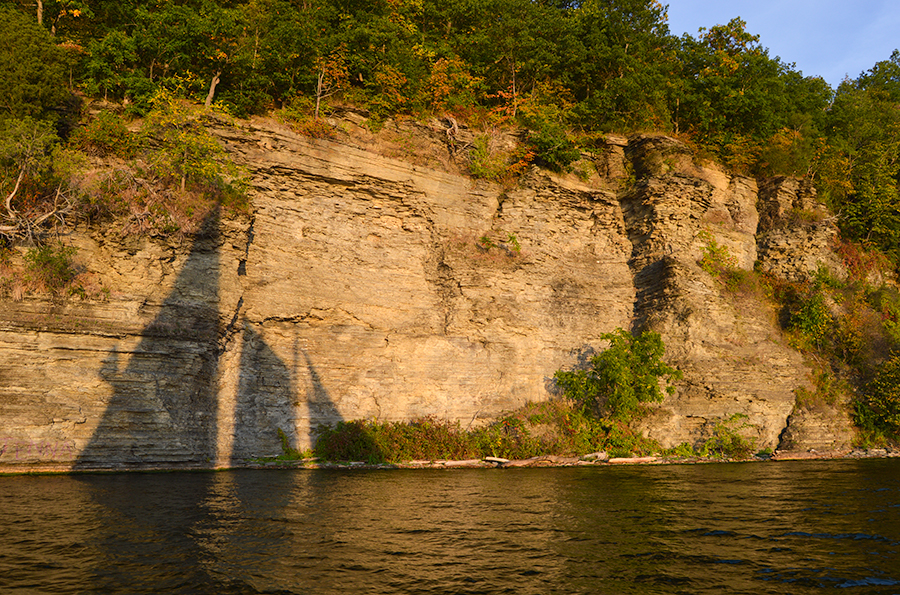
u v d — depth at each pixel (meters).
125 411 20.56
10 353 19.02
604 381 29.17
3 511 12.99
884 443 32.91
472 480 20.06
